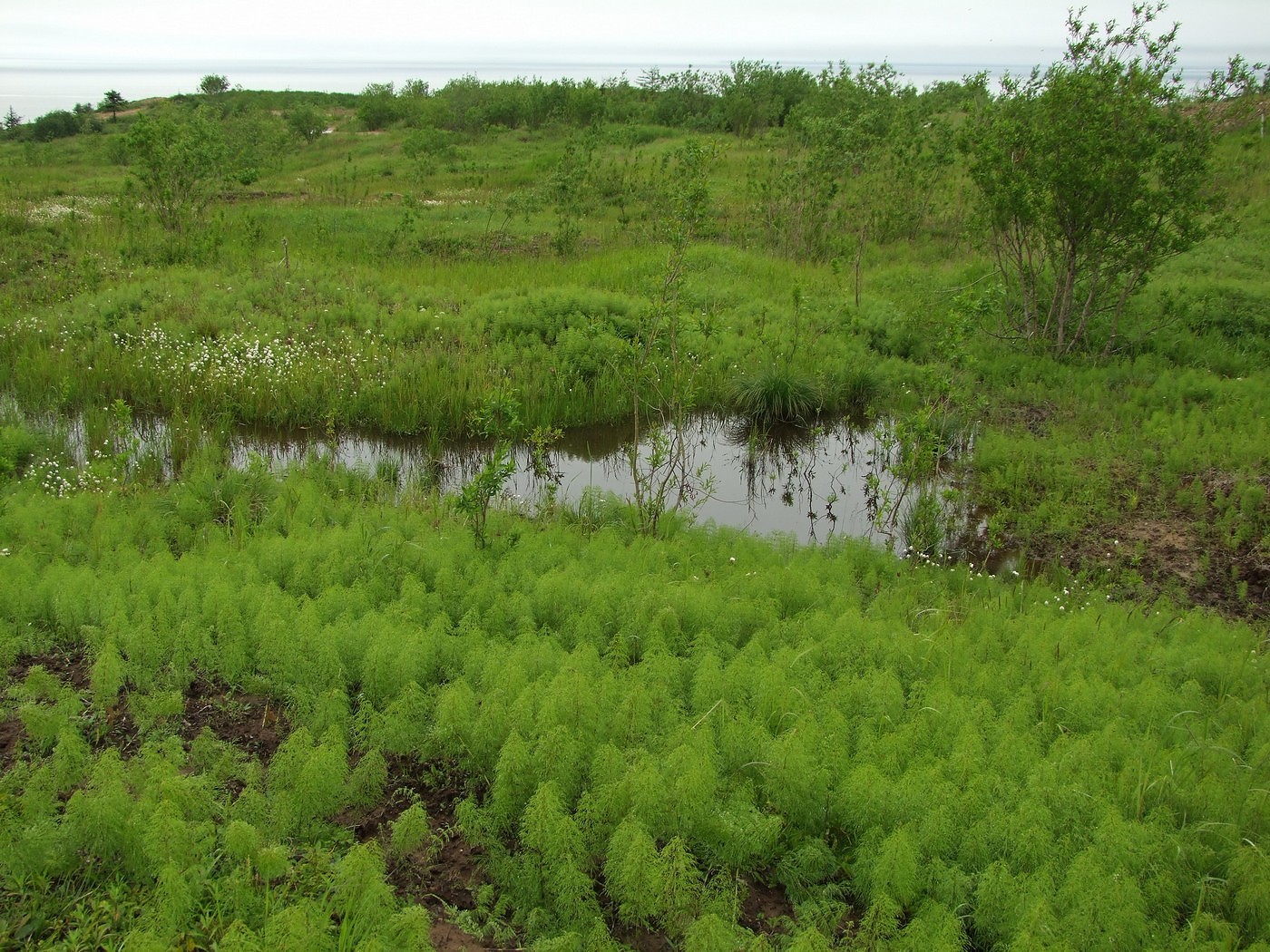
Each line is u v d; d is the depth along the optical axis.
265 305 13.50
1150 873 3.84
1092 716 5.05
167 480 9.06
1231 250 15.90
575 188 19.92
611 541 7.50
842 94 24.28
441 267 16.16
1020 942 3.27
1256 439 9.55
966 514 9.20
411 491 9.20
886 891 3.70
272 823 3.95
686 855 3.67
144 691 5.09
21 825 3.75
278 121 35.88
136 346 11.77
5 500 7.62
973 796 4.10
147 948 3.12
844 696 5.10
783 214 18.86
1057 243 14.48
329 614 5.78
